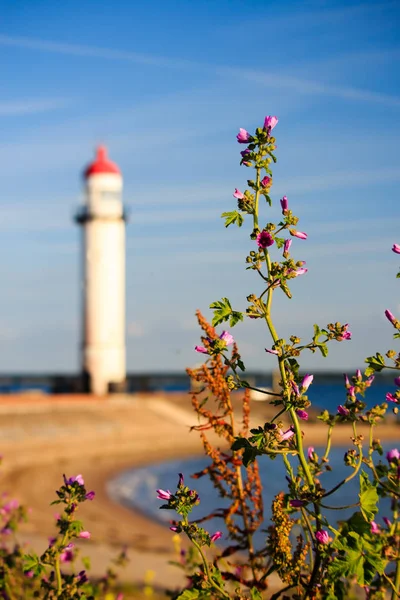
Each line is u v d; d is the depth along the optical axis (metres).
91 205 84.31
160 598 13.05
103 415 79.25
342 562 3.02
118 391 85.56
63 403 79.69
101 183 83.88
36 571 4.02
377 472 3.25
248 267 3.27
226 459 4.46
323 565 3.13
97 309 84.69
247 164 3.32
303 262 3.25
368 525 3.10
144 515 38.22
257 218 3.30
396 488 3.18
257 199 3.30
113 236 84.62
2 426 70.94
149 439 72.81
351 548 3.05
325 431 73.75
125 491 47.66
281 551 3.56
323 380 145.38
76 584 4.15
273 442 3.24
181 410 85.88
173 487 49.34
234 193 3.31
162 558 19.31
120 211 84.94
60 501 4.04
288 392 3.24
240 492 4.44
